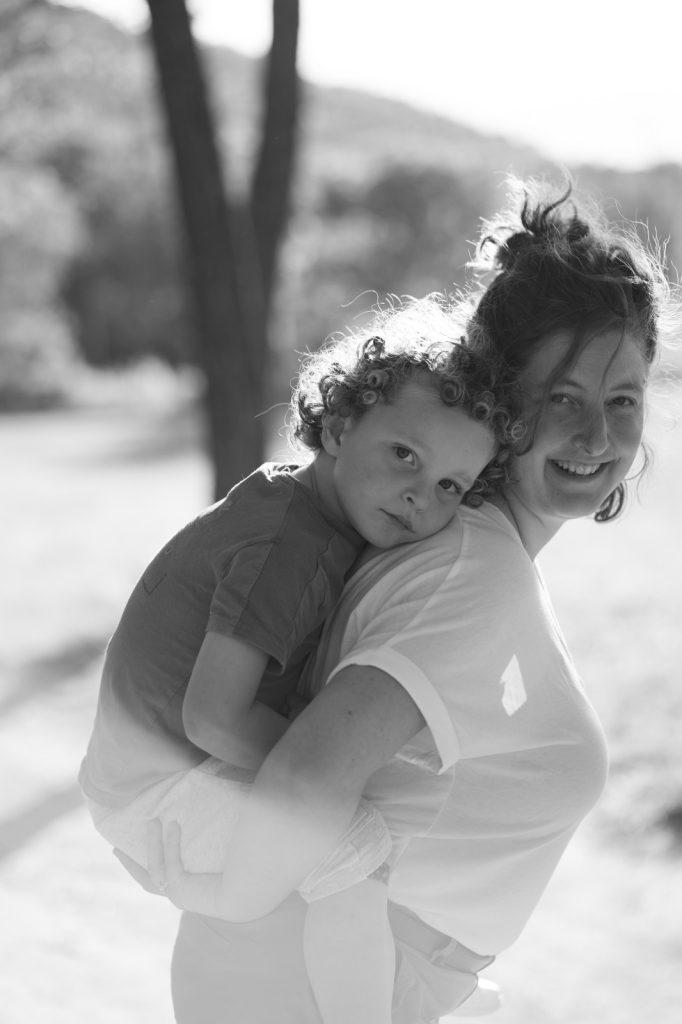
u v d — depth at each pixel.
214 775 1.60
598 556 10.73
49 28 10.38
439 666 1.52
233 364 8.34
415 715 1.51
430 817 1.60
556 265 1.68
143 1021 3.62
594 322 1.65
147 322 35.16
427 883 1.65
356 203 29.95
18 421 28.05
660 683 7.16
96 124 11.94
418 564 1.57
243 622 1.51
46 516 15.39
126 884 4.90
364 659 1.50
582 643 8.36
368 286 28.67
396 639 1.52
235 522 1.59
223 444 8.44
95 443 23.73
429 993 1.73
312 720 1.47
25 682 8.31
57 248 30.55
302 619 1.55
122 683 1.66
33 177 29.00
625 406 1.71
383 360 1.58
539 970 4.43
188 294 8.38
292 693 1.67
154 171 32.59
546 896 5.09
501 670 1.58
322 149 35.22
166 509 15.91
